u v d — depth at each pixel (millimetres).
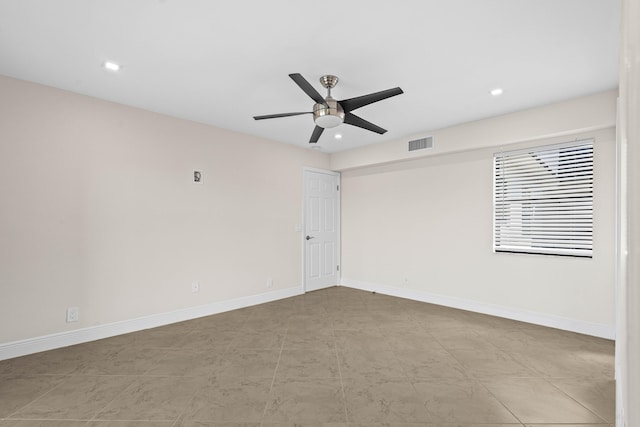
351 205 5566
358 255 5445
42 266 2879
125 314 3346
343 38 2174
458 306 4199
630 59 292
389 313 4012
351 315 3945
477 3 1834
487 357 2736
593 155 3213
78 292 3062
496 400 2102
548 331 3338
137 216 3443
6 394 2178
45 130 2904
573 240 3338
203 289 3957
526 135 3441
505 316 3787
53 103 2949
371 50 2316
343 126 4051
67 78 2779
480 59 2438
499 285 3842
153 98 3205
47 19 1989
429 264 4508
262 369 2531
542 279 3525
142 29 2094
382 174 5109
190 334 3311
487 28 2061
